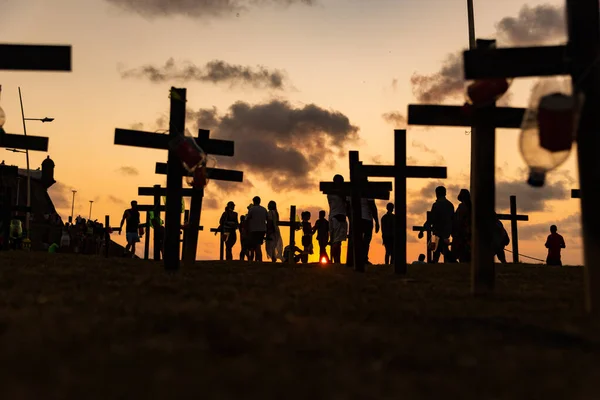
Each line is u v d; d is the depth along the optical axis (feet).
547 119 17.01
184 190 39.68
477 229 22.20
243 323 15.25
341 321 16.11
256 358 12.07
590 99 17.80
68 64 22.22
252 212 56.65
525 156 17.76
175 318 15.67
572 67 18.08
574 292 23.53
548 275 33.78
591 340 14.08
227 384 10.20
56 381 10.09
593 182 17.75
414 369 11.50
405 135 33.86
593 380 10.79
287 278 27.58
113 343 12.98
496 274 34.30
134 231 62.39
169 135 29.68
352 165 35.14
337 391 9.95
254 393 9.80
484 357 12.42
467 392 10.03
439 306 19.04
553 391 10.14
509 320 16.46
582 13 18.10
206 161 30.17
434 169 33.73
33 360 11.32
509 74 18.84
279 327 14.97
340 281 26.76
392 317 16.88
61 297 19.19
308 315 17.06
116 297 19.53
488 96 20.85
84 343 12.85
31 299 18.65
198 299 19.72
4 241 45.52
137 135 29.40
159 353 12.16
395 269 33.09
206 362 11.64
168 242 29.99
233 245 62.23
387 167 33.94
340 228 46.39
